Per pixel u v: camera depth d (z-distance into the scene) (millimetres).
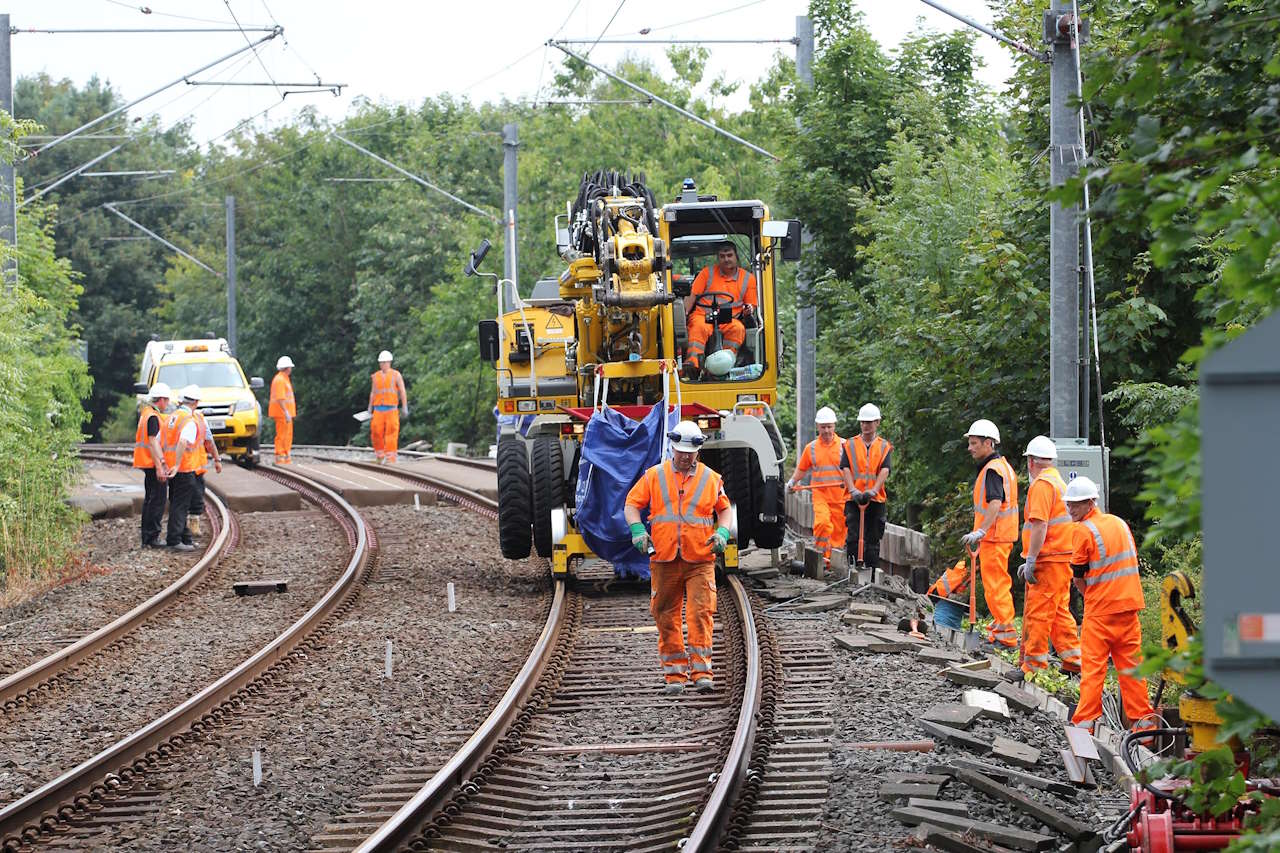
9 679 44812
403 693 43719
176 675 47094
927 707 40625
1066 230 51688
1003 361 70250
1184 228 16312
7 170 88438
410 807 30953
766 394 63000
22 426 76500
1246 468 12266
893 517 88312
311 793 33969
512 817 32500
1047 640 47344
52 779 35625
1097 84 19797
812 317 94438
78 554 72188
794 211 97625
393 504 96688
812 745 36531
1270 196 15672
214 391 121938
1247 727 15500
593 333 63281
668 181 189125
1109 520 39781
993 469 51219
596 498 56250
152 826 31844
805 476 68750
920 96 94625
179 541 77000
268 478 110938
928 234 82750
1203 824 25578
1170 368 65938
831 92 99062
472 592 62812
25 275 105375
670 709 41719
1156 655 16062
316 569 69250
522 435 65438
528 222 194250
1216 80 21250
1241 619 12219
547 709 42125
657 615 43781
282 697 43562
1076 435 52281
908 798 32031
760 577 63281
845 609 55625
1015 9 72438
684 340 62094
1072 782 34219
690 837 28656
